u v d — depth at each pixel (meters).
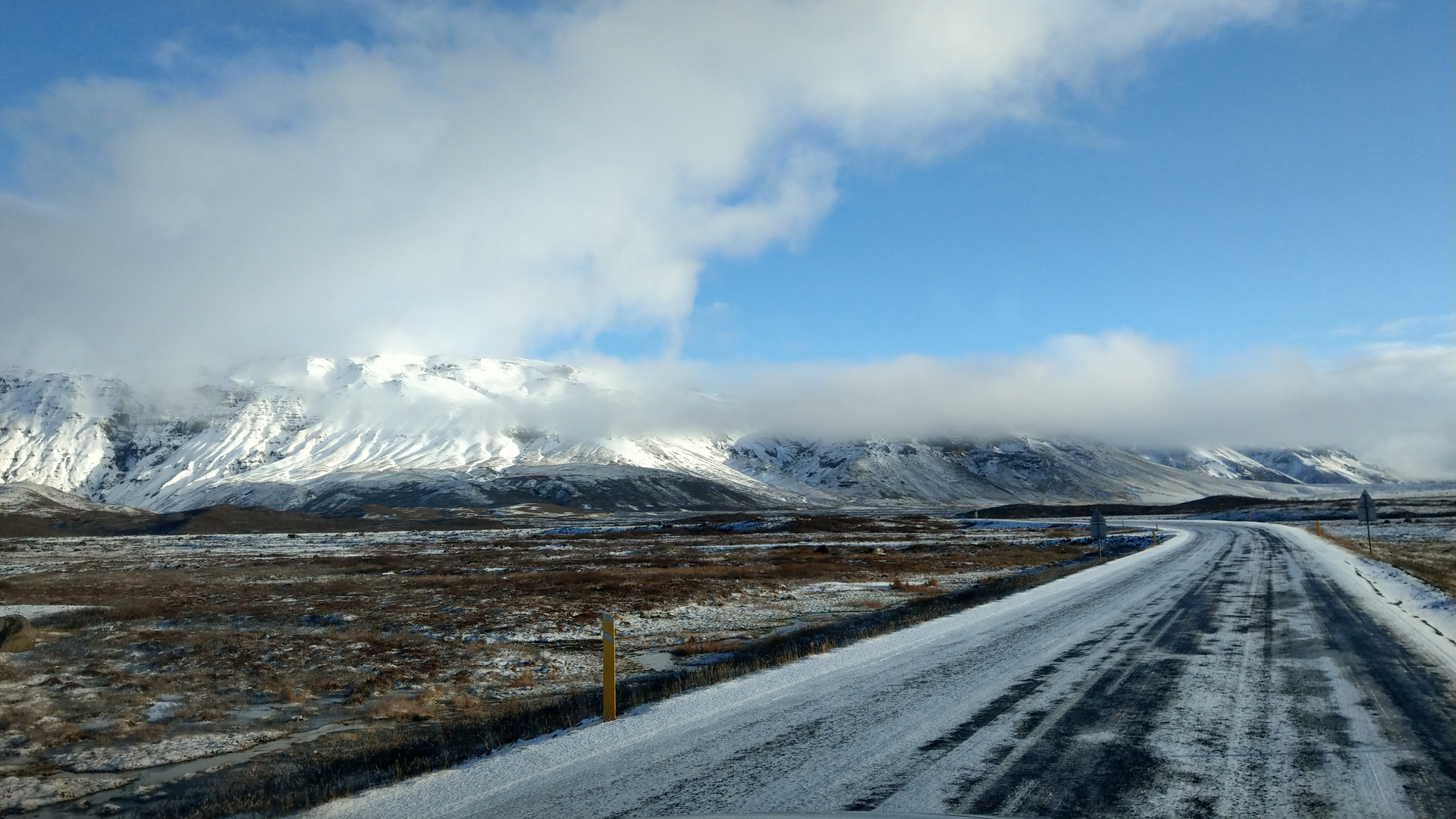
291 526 193.25
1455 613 18.98
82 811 10.77
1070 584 30.59
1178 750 8.89
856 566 51.41
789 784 8.08
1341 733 9.45
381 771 10.48
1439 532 70.75
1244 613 20.48
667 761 9.05
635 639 24.77
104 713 16.08
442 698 17.27
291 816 8.27
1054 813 7.11
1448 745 8.84
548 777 8.73
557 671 19.98
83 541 137.12
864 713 10.88
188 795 11.10
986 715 10.58
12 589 46.31
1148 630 18.05
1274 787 7.65
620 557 70.69
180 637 25.44
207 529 184.00
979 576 43.47
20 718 15.54
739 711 11.26
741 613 29.80
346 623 29.31
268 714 16.06
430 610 32.56
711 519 173.12
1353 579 28.80
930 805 7.34
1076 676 13.00
